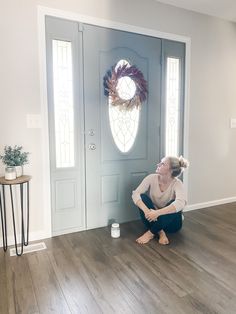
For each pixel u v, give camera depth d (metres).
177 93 2.96
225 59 3.21
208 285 1.70
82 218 2.57
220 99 3.24
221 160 3.37
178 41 2.87
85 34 2.37
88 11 2.35
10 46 2.09
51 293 1.62
